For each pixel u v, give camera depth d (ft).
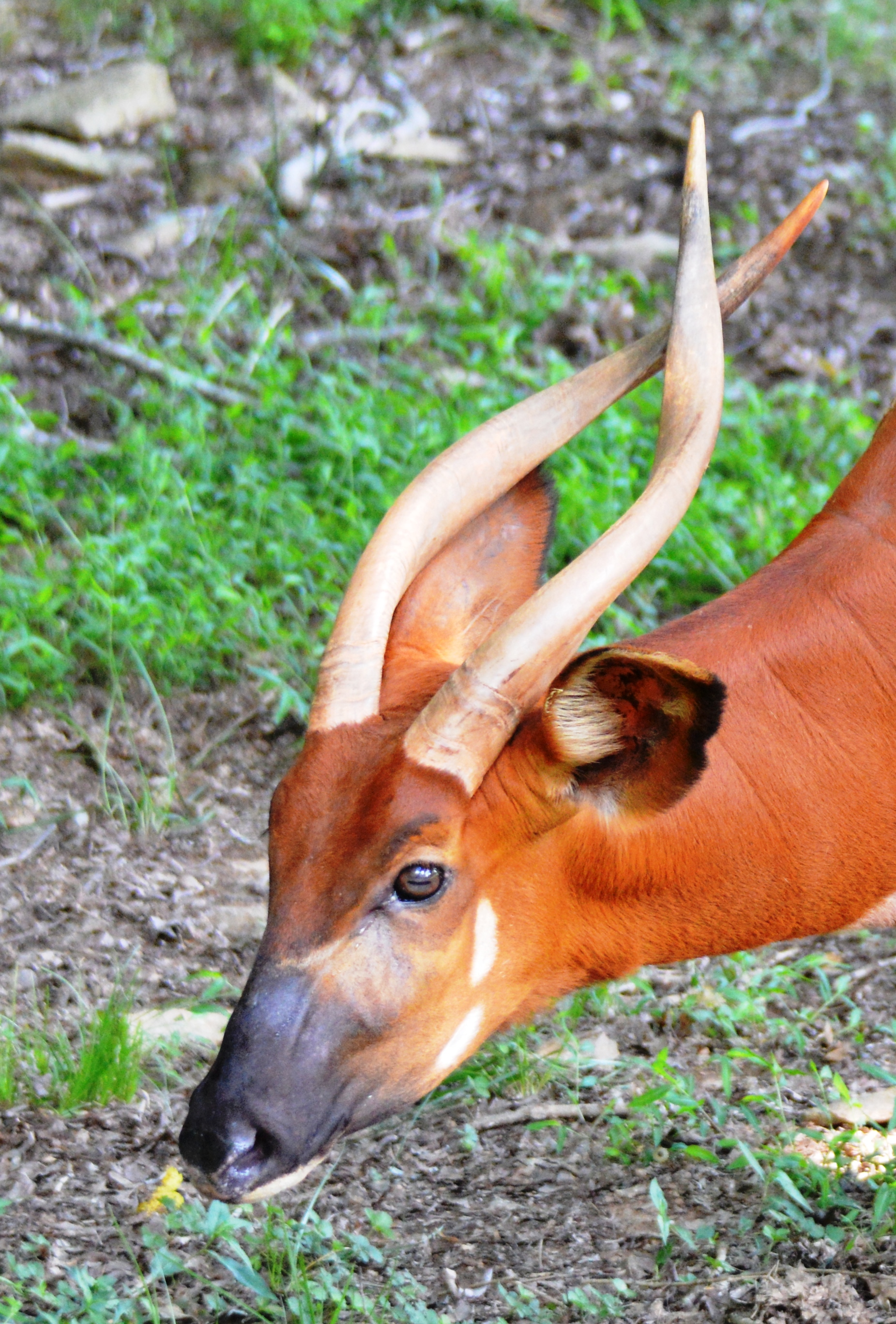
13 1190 23.63
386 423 44.37
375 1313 21.62
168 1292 21.77
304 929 19.06
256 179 55.72
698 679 18.10
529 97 65.31
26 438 42.34
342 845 19.06
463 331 51.08
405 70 65.00
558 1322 21.72
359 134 59.62
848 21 77.25
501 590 22.54
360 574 20.53
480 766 19.24
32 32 60.18
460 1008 20.02
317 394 45.14
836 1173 24.02
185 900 31.58
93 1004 28.37
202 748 36.14
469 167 60.75
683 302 21.89
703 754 18.92
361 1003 19.11
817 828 21.03
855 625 21.26
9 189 53.06
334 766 19.47
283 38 61.00
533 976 20.92
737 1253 23.03
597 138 63.57
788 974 29.63
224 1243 22.77
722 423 48.42
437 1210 24.14
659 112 65.92
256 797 35.06
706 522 42.70
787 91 70.33
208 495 41.73
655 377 50.03
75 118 54.49
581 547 40.88
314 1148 19.16
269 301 51.44
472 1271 22.68
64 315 48.08
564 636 19.19
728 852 20.81
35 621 37.22
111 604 36.09
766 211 60.95
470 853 19.54
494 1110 26.61
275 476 42.45
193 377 44.91
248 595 38.37
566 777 19.56
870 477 22.33
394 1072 19.62
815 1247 22.98
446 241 55.67
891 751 21.09
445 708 19.17
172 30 61.57
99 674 37.42
